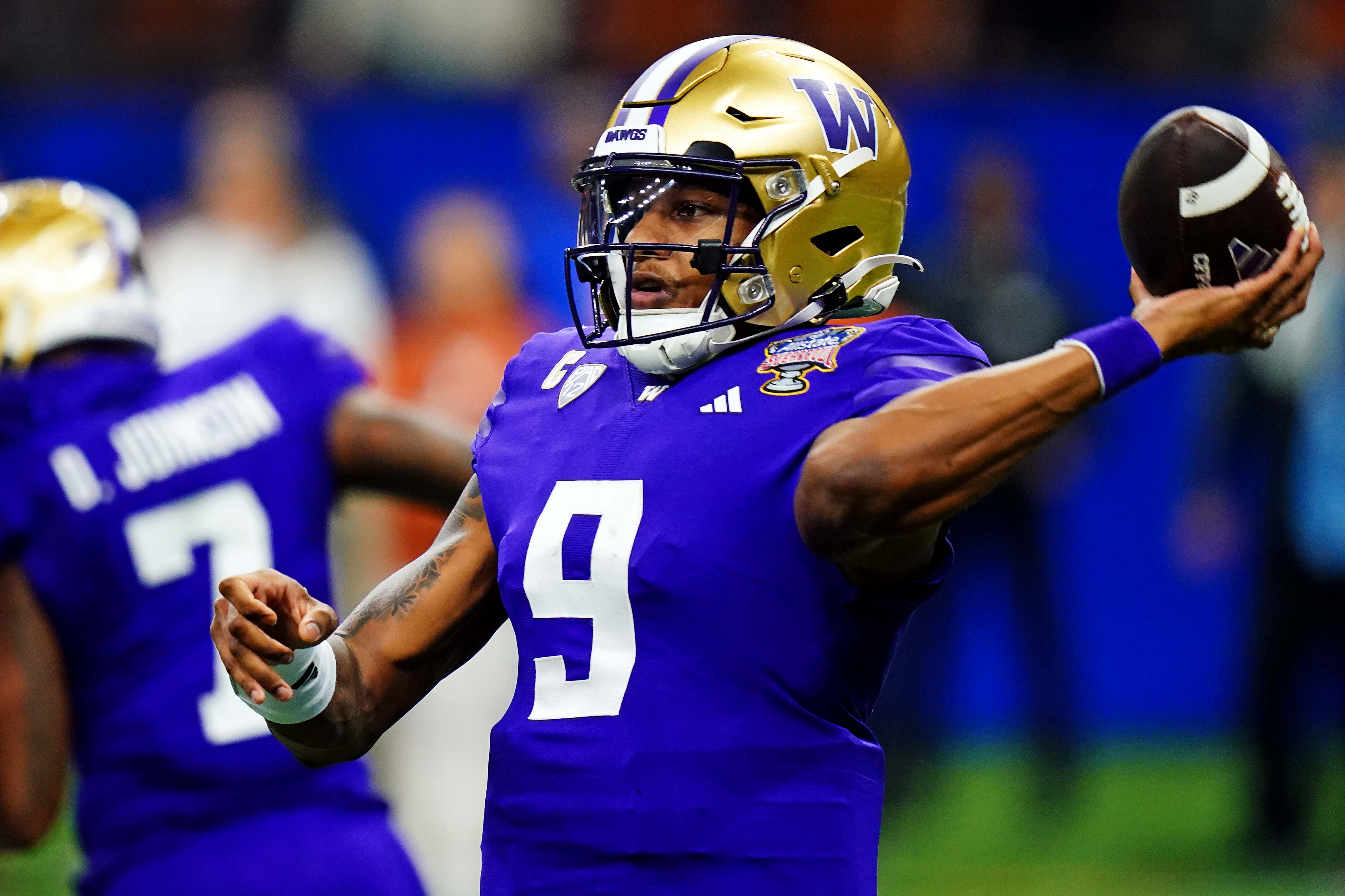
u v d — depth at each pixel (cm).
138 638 1093
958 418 712
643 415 814
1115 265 2905
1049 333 2405
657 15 3419
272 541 1136
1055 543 2878
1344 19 3359
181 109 2770
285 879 1061
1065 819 2423
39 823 1070
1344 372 2284
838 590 770
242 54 3225
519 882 789
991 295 2392
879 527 716
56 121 2758
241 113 2364
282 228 2320
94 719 1098
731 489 774
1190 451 2891
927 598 792
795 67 853
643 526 782
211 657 1097
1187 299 763
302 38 3234
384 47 3231
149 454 1119
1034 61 3316
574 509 802
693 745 763
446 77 3247
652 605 776
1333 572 2281
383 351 2406
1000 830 2412
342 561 2039
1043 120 2886
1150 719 2897
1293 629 2298
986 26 3359
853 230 860
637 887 762
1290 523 2302
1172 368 2881
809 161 831
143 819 1077
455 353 2175
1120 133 2902
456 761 1925
